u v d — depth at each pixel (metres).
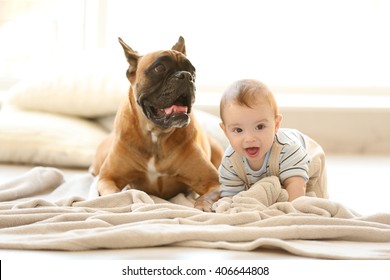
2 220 1.91
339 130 4.24
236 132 2.16
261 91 2.13
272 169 2.23
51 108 3.59
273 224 1.86
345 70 4.57
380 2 4.54
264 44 4.53
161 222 1.88
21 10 4.45
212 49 4.51
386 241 1.82
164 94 2.20
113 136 2.72
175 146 2.39
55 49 4.47
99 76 3.63
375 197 2.72
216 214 1.93
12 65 4.48
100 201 2.18
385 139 4.27
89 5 4.37
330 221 1.87
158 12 4.46
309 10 4.52
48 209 2.02
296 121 4.21
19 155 3.28
